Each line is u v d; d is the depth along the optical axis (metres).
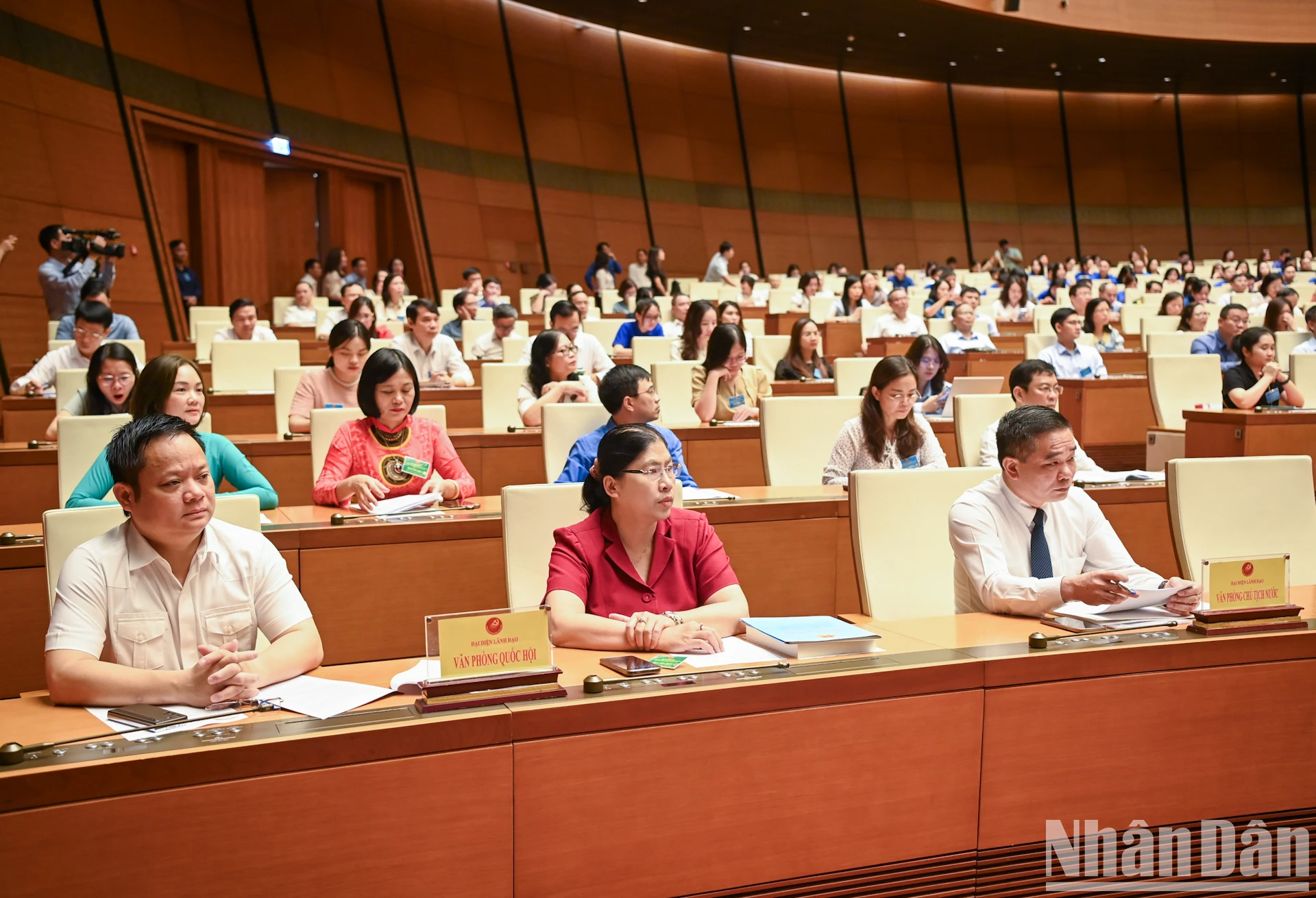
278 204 12.25
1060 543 2.59
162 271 9.84
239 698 1.68
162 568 1.92
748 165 17.25
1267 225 20.22
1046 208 19.50
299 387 4.99
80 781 1.38
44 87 8.93
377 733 1.52
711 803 1.69
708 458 5.21
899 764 1.79
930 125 18.94
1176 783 1.96
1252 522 3.06
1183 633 2.04
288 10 11.84
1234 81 18.98
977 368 7.77
